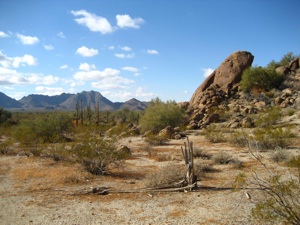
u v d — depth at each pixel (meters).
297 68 44.50
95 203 8.54
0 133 30.62
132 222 6.95
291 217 4.87
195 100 46.88
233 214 7.08
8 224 6.97
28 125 25.41
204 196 8.83
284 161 12.88
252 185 9.27
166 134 28.11
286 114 29.97
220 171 12.23
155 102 38.31
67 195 9.41
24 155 18.94
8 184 11.02
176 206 8.05
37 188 10.31
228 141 21.89
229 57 48.75
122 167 13.76
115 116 80.06
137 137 30.86
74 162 15.33
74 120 49.16
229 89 44.72
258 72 42.72
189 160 10.09
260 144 17.11
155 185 10.04
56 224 6.92
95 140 13.00
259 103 37.31
